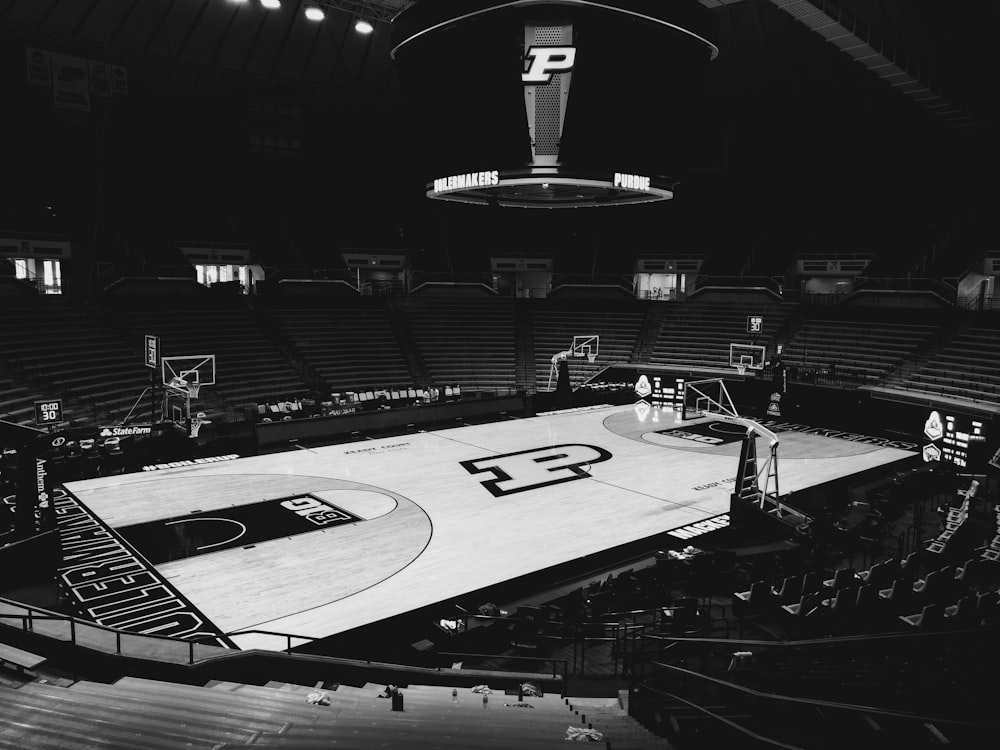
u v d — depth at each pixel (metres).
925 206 36.09
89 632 8.55
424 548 15.23
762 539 16.47
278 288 36.38
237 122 35.75
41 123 31.08
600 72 20.88
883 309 32.91
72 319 28.41
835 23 21.36
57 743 4.80
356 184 40.38
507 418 29.64
